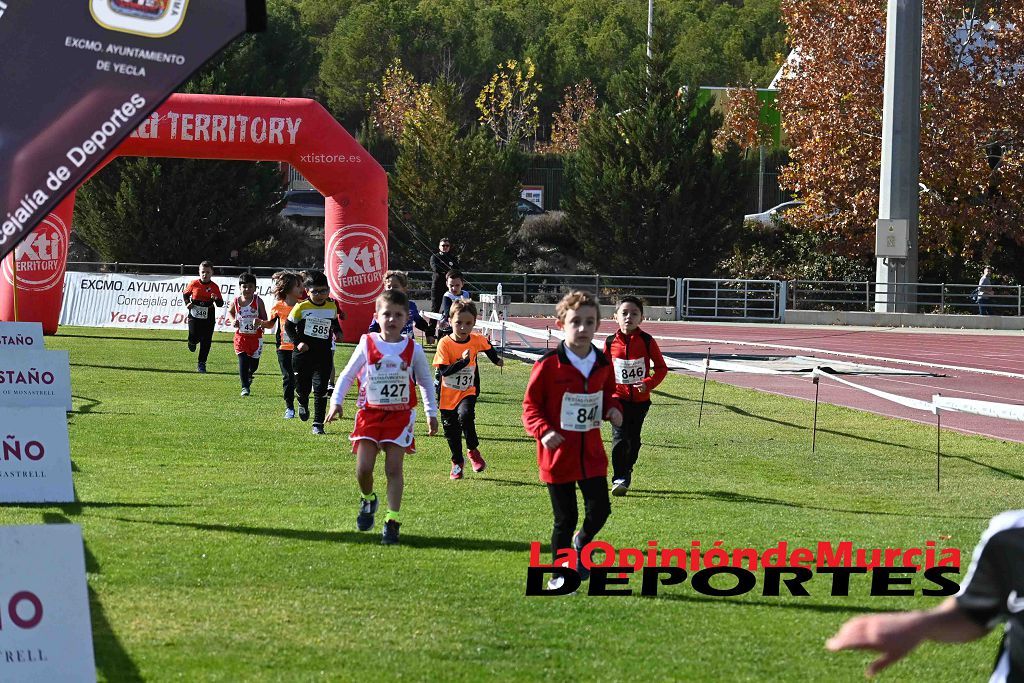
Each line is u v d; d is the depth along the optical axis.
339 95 151.62
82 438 22.23
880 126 76.00
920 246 76.25
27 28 10.17
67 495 16.22
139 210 70.31
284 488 17.64
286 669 9.66
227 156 45.97
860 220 75.25
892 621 5.31
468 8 181.00
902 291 69.88
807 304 73.31
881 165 69.50
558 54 168.88
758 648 10.52
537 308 70.69
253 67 77.88
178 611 11.16
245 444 22.08
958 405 19.03
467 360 19.20
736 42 190.00
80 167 10.30
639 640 10.68
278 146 45.84
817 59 77.94
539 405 12.56
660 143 75.12
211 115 45.12
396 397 14.29
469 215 76.06
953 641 5.35
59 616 8.00
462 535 14.70
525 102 127.38
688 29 190.50
